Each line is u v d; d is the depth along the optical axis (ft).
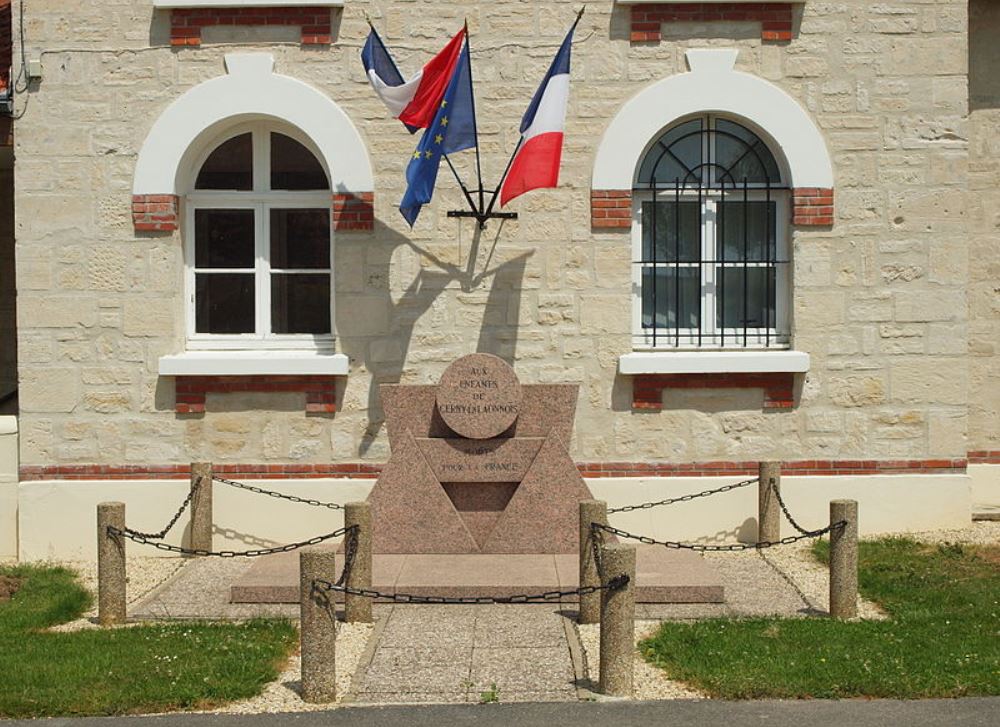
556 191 40.47
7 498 40.88
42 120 40.40
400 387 37.70
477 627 31.55
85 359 40.57
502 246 40.50
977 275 43.91
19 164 40.42
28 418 40.57
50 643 30.35
